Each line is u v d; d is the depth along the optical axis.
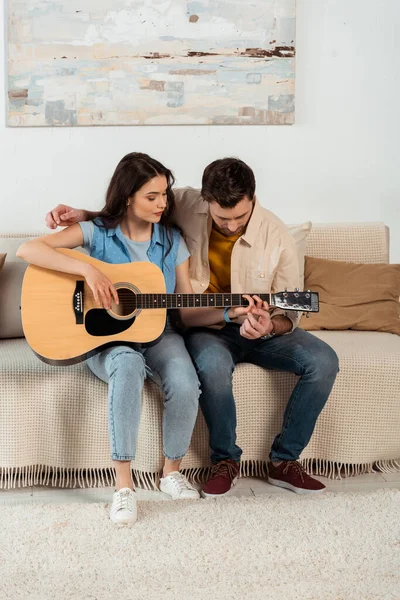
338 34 3.39
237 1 3.29
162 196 2.41
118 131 3.34
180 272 2.53
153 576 1.90
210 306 2.37
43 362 2.45
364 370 2.55
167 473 2.42
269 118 3.37
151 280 2.40
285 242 2.53
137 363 2.27
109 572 1.92
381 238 3.16
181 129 3.37
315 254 3.13
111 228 2.46
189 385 2.32
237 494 2.44
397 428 2.60
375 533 2.13
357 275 3.02
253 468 2.61
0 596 1.79
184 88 3.32
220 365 2.40
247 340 2.52
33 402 2.44
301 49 3.38
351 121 3.45
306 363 2.42
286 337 2.50
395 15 3.41
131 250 2.48
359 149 3.47
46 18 3.22
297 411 2.44
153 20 3.27
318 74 3.41
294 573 1.92
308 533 2.13
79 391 2.44
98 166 3.35
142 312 2.38
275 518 2.21
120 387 2.23
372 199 3.51
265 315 2.36
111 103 3.30
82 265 2.32
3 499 2.39
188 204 2.57
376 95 3.45
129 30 3.26
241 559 1.99
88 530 2.12
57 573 1.91
